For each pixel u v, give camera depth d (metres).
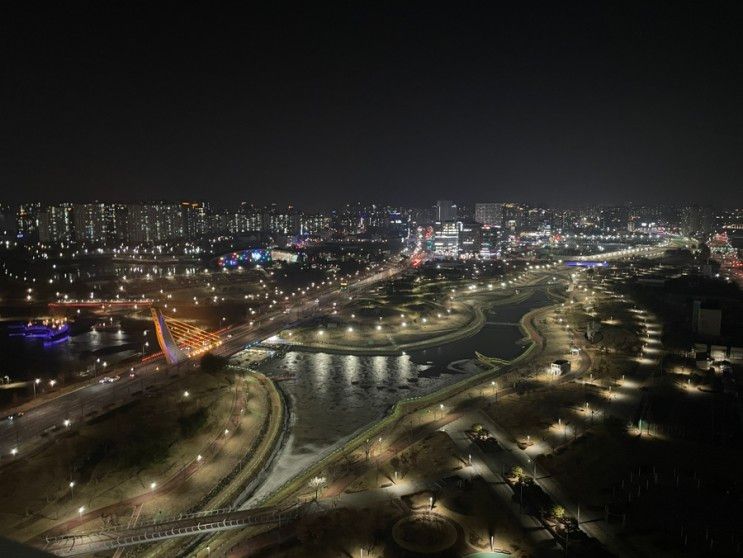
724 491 118.50
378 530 106.62
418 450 143.25
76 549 101.06
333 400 191.00
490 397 184.50
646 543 101.69
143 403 174.88
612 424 153.88
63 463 134.62
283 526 110.38
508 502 116.56
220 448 148.25
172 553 103.88
